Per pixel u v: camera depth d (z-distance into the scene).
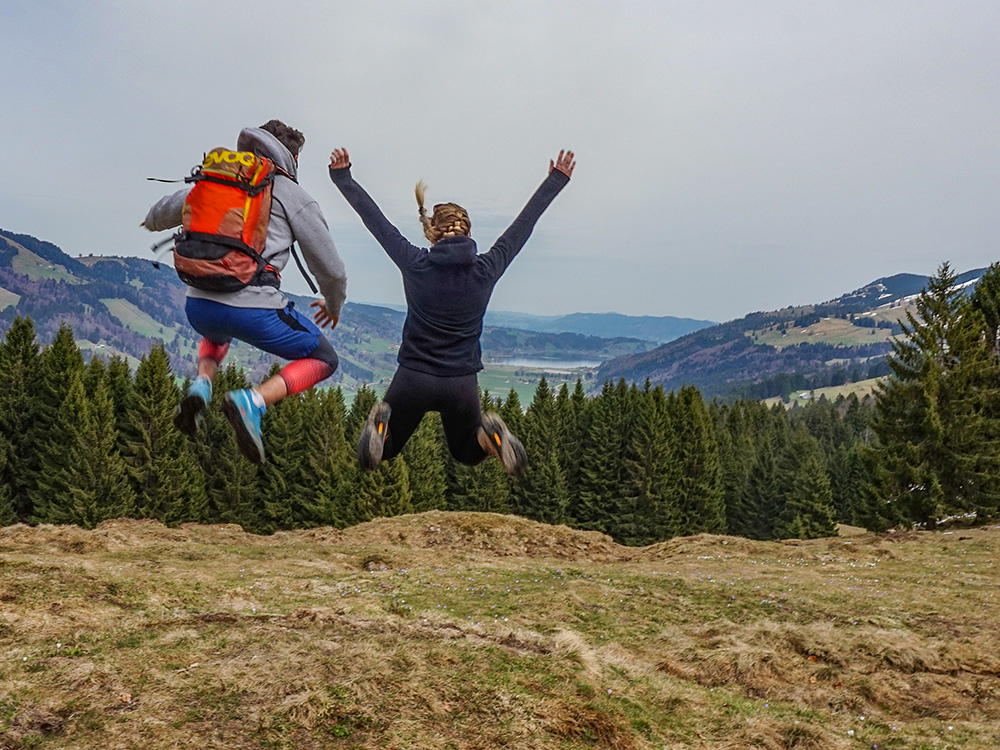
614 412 57.25
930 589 14.42
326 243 3.16
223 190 2.89
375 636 8.13
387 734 5.79
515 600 12.35
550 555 20.52
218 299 2.95
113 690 6.04
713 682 9.20
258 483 49.09
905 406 33.97
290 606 10.07
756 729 7.32
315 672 6.72
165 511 43.53
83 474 39.94
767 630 10.98
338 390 54.62
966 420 32.34
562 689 7.18
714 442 59.00
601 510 56.06
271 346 3.04
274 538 21.45
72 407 40.06
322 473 48.12
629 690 7.66
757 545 21.47
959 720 8.47
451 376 3.27
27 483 41.19
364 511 44.22
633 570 16.98
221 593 10.16
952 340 33.06
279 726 5.72
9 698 5.73
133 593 9.23
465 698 6.60
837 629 11.30
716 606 12.69
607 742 6.42
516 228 3.43
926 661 10.12
